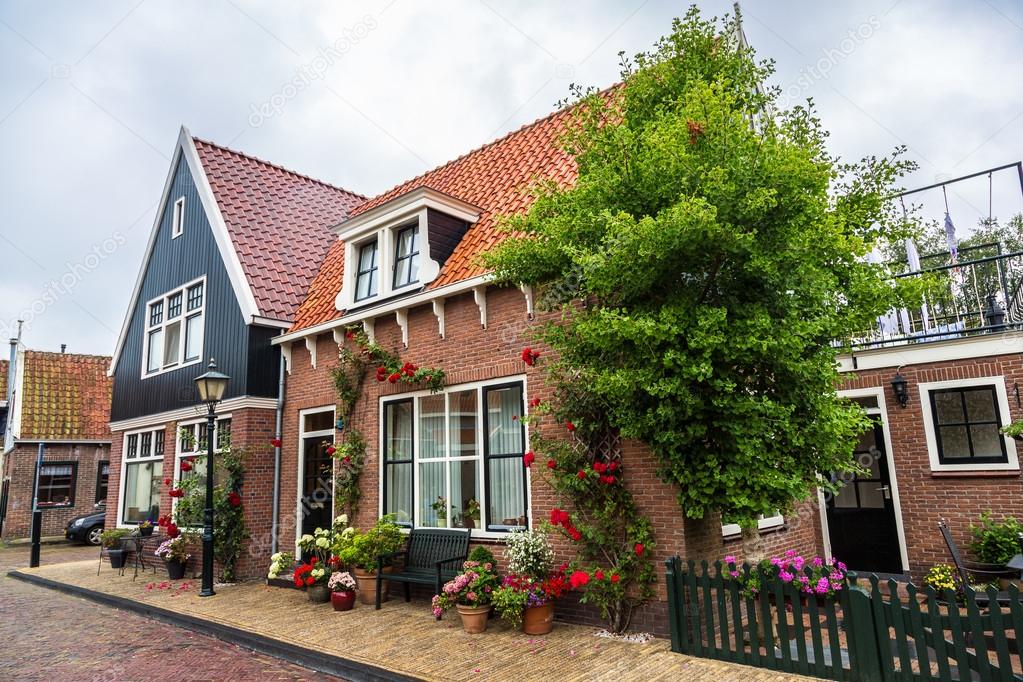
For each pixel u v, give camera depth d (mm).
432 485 9102
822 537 9508
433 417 9227
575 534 6723
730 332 5258
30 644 7559
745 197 5047
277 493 11492
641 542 6480
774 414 5328
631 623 6645
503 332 8297
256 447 11406
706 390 5488
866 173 6301
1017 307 9617
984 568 7633
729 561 5734
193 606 9156
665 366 5320
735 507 5543
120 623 8711
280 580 10484
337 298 11000
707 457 5617
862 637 4887
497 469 8312
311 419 11383
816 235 5406
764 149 5344
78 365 24422
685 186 5285
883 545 9188
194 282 13289
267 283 12211
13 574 13469
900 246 10625
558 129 11320
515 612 6656
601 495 6738
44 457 22031
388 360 9484
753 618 5492
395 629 7332
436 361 9125
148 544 13031
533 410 7207
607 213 5270
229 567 10969
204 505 11086
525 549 7156
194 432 12977
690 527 6570
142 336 15078
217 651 7148
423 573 8445
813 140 6000
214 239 12891
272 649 6988
